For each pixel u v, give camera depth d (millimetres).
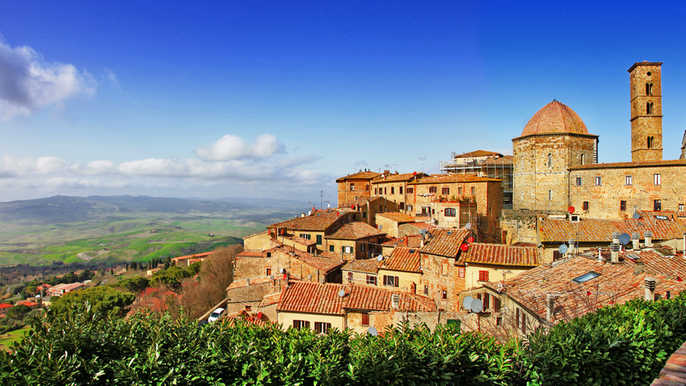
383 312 35438
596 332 13531
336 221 72875
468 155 106625
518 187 77312
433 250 44812
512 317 26609
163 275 113125
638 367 13359
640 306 16766
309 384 14578
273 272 57031
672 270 26375
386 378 13219
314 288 40000
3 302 165375
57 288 176375
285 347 15766
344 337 16516
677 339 14297
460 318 28719
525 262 39062
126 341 15164
